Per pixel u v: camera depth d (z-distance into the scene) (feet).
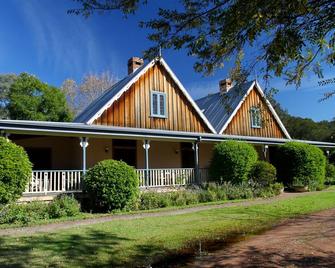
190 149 78.48
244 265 22.62
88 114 73.77
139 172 58.34
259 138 79.56
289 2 13.73
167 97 76.13
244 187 62.90
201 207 50.62
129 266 23.06
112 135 54.65
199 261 23.93
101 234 31.78
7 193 39.83
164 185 60.95
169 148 75.36
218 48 16.79
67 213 43.42
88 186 47.78
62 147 68.28
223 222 37.70
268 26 14.97
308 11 14.19
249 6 14.46
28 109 120.78
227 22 15.46
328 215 40.91
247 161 65.31
